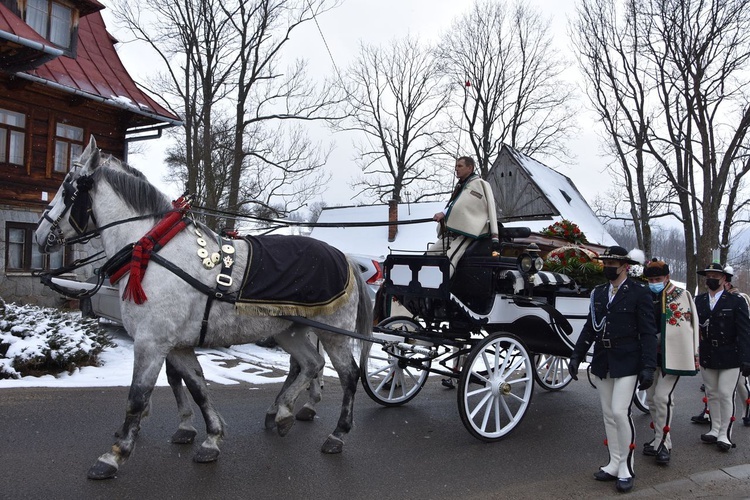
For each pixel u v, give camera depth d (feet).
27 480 14.08
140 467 15.46
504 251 24.17
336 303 17.46
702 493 16.29
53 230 15.92
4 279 42.52
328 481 15.37
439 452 18.29
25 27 37.29
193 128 66.69
